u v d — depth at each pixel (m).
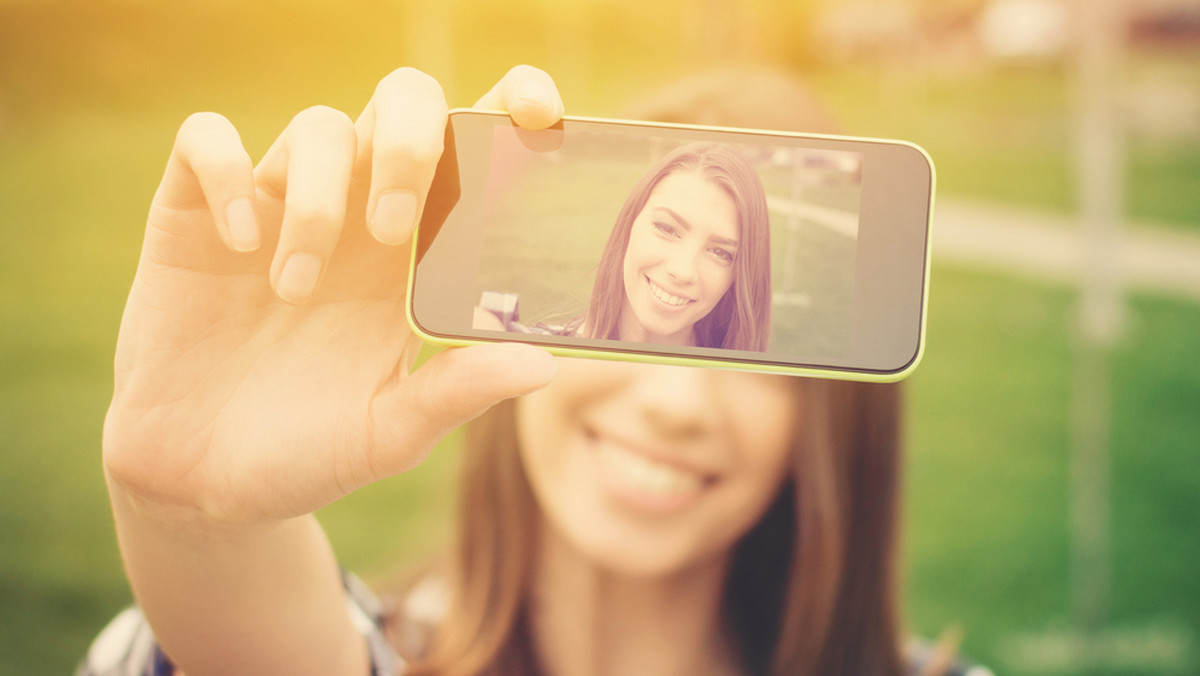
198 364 0.42
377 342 0.42
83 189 3.92
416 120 0.39
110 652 0.49
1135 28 7.36
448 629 0.57
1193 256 3.36
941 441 1.98
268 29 6.81
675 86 0.58
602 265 0.43
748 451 0.53
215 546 0.42
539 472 0.55
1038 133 6.32
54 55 5.87
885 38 9.20
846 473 0.54
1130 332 2.50
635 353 0.43
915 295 0.43
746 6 7.36
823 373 0.43
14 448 1.80
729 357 0.43
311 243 0.39
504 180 0.43
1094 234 1.20
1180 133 5.43
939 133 6.46
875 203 0.44
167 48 6.32
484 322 0.43
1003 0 8.97
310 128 0.39
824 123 0.57
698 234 0.43
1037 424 2.05
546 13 8.55
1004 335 2.63
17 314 2.57
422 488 1.59
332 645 0.45
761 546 0.56
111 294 2.77
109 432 0.41
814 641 0.54
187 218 0.41
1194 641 1.30
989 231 3.84
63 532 1.51
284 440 0.41
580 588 0.56
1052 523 1.62
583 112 6.28
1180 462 1.83
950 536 1.59
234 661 0.43
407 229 0.39
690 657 0.56
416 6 6.80
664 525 0.53
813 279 0.43
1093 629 1.31
